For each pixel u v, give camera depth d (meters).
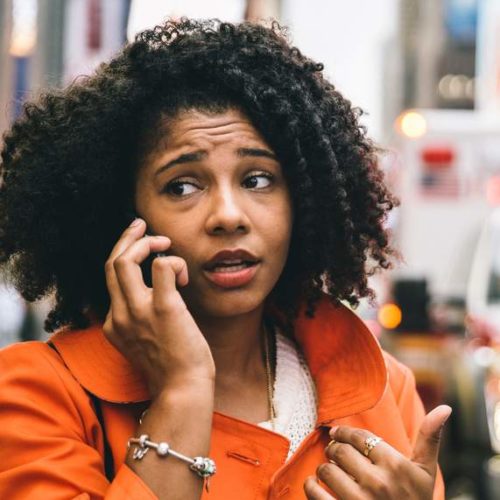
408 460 1.86
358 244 2.19
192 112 1.91
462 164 9.40
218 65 1.92
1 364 1.93
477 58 31.47
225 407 2.04
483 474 6.23
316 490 1.85
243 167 1.92
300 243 2.13
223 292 1.91
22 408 1.85
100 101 1.99
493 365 6.48
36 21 11.70
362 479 1.84
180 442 1.74
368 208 2.21
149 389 1.85
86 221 2.05
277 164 1.96
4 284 2.38
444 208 9.40
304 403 2.11
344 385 2.09
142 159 1.95
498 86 28.12
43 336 11.49
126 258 1.83
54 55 11.70
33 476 1.77
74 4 10.65
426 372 6.71
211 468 1.74
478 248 8.32
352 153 2.14
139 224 1.90
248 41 2.03
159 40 2.02
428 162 9.41
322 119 2.08
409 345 6.79
